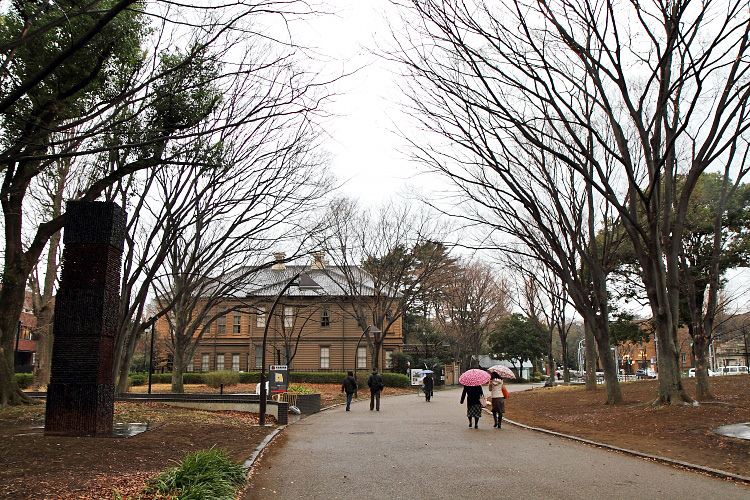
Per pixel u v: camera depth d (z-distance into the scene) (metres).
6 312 16.53
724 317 48.03
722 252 30.08
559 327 43.09
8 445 10.05
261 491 8.05
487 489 8.04
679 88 17.17
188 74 11.91
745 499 7.43
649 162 17.70
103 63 13.18
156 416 16.48
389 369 52.38
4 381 16.41
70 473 8.13
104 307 12.35
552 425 16.69
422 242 40.00
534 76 15.22
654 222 17.52
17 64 12.12
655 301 18.61
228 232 20.64
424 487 8.20
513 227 22.09
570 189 21.42
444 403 29.45
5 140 12.59
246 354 52.22
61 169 23.56
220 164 15.56
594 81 16.73
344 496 7.70
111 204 12.69
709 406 17.55
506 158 18.50
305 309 51.25
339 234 36.09
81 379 12.01
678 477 8.88
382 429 16.19
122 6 8.00
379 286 41.28
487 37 14.73
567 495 7.67
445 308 57.44
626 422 16.06
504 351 71.75
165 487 7.13
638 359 85.12
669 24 14.86
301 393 24.45
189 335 27.75
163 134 14.08
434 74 15.64
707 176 30.06
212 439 12.88
